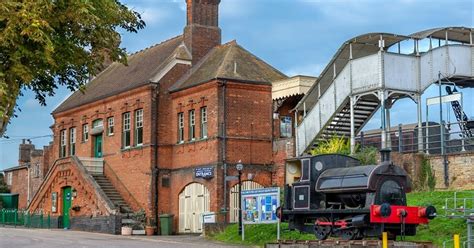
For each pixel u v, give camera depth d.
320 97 34.59
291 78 36.75
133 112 40.91
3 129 16.25
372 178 21.16
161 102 39.81
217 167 35.84
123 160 41.38
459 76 33.12
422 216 21.09
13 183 59.81
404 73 31.73
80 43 17.72
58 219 42.88
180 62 40.59
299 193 23.62
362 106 35.38
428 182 29.12
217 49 41.38
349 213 21.78
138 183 39.81
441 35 33.12
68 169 42.84
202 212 36.81
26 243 27.88
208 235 32.28
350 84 32.62
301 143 35.44
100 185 41.56
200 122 37.66
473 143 30.28
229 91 36.84
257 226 29.30
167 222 37.34
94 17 16.66
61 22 16.77
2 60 16.17
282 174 36.59
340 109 33.28
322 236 22.80
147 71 41.78
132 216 38.06
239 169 29.53
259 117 37.47
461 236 22.22
